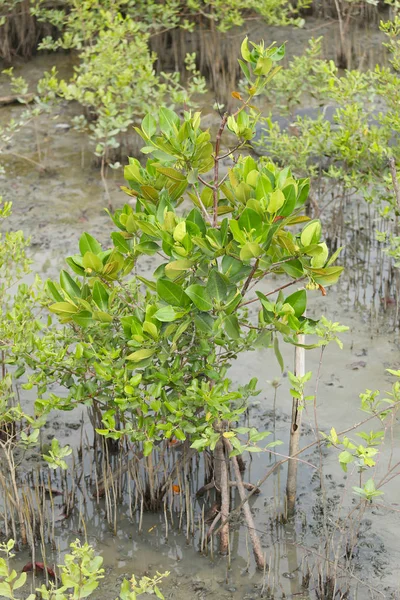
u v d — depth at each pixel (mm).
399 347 5539
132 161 3947
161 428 3697
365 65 9930
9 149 8469
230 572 3961
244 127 3697
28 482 4523
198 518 4316
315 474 4516
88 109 8664
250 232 3307
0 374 5320
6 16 9781
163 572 3984
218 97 9336
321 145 6438
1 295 4781
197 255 3498
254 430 3752
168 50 10281
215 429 3996
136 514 4344
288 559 4012
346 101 6934
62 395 5191
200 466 4629
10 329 4242
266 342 3719
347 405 5004
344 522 3908
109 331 3916
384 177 5645
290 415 4949
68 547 4160
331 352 5523
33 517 4145
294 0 10875
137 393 3777
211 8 9867
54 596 3223
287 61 9961
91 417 4566
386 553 3984
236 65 9727
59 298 3867
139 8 9094
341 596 3729
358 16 10695
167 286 3475
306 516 4238
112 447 4723
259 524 4215
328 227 6848
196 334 3832
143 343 3588
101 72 7656
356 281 6359
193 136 3566
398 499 4301
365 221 7000
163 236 3490
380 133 6184
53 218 7285
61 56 10398
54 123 8961
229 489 4312
